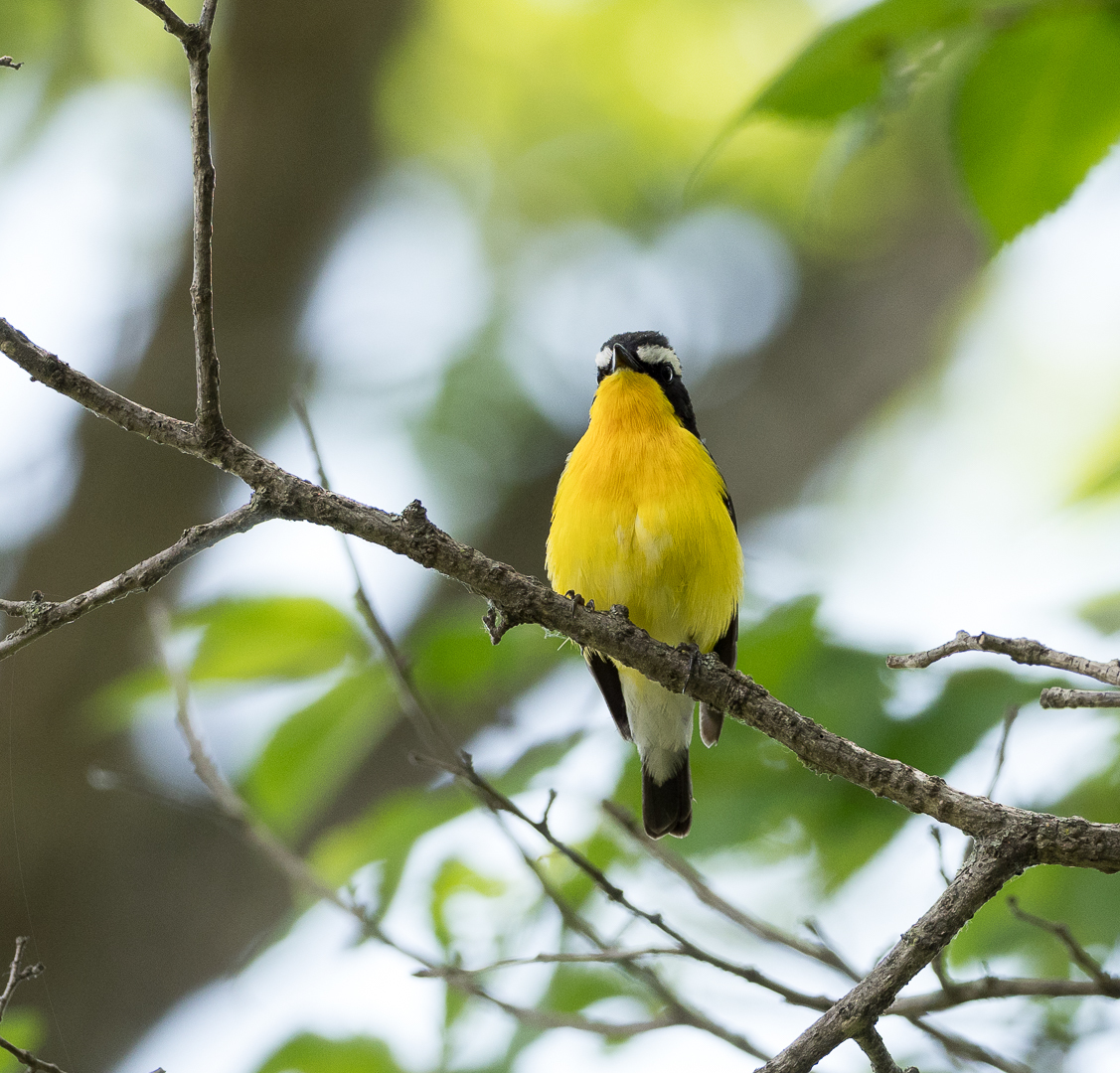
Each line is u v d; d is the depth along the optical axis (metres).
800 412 16.31
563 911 7.49
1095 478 8.00
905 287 16.59
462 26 18.06
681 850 8.80
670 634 9.80
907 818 8.55
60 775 12.66
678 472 9.58
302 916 8.86
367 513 6.22
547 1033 8.83
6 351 5.70
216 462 5.99
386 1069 9.12
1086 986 6.71
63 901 12.34
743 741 9.15
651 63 18.36
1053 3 6.23
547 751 9.17
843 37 6.29
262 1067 9.08
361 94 15.27
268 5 15.10
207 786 8.69
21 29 16.91
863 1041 5.27
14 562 13.41
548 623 6.59
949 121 6.63
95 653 13.02
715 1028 7.32
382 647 8.12
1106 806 8.07
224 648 9.06
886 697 8.32
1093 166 6.59
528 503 15.14
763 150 17.66
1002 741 6.82
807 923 7.47
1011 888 8.48
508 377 15.76
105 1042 12.18
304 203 14.91
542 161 18.19
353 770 12.62
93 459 13.67
